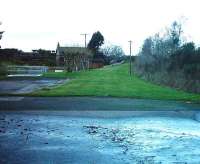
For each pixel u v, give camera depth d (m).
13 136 12.95
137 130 14.50
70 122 16.12
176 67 42.12
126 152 10.89
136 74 64.06
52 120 16.55
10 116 17.44
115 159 10.12
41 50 106.25
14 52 98.62
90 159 10.10
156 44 58.62
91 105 21.86
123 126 15.38
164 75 43.50
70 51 87.75
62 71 78.06
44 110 19.50
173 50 52.47
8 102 22.84
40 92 29.41
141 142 12.27
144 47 65.38
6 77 55.88
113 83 42.00
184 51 42.94
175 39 55.34
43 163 9.68
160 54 54.44
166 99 25.81
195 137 13.22
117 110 20.00
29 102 22.92
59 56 96.69
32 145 11.66
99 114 18.59
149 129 14.75
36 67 80.81
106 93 29.17
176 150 11.20
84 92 29.66
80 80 47.00
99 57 116.94
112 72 71.25
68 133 13.66
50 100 24.20
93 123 16.02
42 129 14.35
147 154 10.69
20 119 16.64
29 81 46.69
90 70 81.69
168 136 13.35
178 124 16.08
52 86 37.28
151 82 46.09
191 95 28.81
